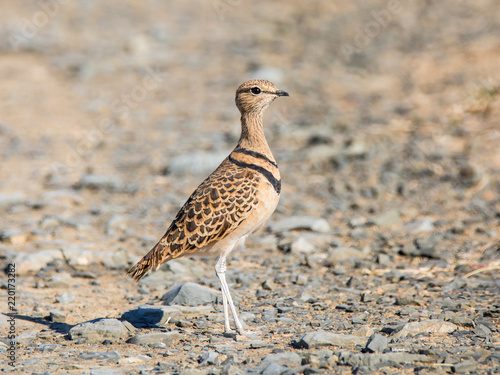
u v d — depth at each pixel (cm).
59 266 1250
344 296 1045
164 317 953
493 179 1661
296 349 804
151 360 791
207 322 934
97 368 760
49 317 987
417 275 1146
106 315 1001
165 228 1523
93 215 1623
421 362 737
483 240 1313
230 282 1149
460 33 3306
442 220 1438
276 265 1236
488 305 962
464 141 1967
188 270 1217
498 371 704
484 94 2269
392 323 888
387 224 1446
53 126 2559
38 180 1959
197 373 716
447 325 853
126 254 1294
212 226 883
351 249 1271
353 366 730
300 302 1024
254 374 709
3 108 2764
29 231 1477
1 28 3972
